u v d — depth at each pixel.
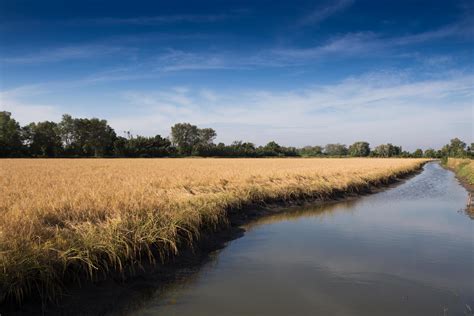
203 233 11.56
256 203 17.53
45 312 6.38
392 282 8.02
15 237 7.14
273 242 11.56
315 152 162.12
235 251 10.57
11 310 6.16
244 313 6.60
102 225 8.82
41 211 9.73
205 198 14.10
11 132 81.81
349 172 30.12
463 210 17.97
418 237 12.10
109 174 24.61
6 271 6.27
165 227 9.72
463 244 11.17
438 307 6.75
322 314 6.51
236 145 123.75
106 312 6.63
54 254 7.13
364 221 15.07
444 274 8.49
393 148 157.25
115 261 7.96
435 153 157.38
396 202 21.09
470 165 43.62
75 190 14.53
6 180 19.36
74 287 7.18
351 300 7.09
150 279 8.18
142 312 6.66
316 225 14.27
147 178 21.06
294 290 7.62
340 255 10.05
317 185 21.81
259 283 8.04
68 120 93.50
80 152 92.06
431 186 31.12
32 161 52.97
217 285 7.94
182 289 7.72
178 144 126.44
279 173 26.33
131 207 10.73
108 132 98.12
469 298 7.17
